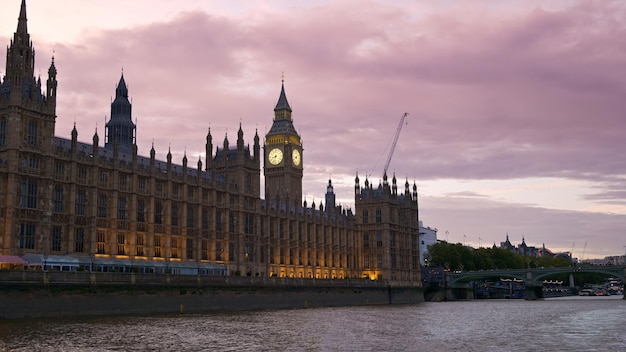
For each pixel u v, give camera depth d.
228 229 168.75
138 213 141.50
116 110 187.00
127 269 134.00
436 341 80.88
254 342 75.75
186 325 92.94
